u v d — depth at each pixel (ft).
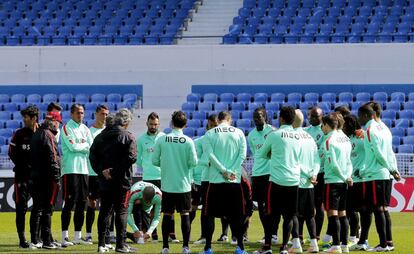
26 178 126.31
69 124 130.11
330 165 117.70
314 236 119.03
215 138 114.83
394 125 245.45
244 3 314.96
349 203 126.93
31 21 316.81
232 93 271.08
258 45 274.57
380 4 309.22
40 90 276.62
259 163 131.34
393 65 269.85
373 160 121.39
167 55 278.26
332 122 118.52
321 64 272.10
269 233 113.70
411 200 201.05
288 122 113.70
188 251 118.32
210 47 276.41
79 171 129.90
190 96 268.21
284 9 309.42
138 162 140.87
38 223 127.03
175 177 117.29
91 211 134.41
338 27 296.10
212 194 114.21
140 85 275.80
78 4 326.24
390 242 123.75
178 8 318.86
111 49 279.90
